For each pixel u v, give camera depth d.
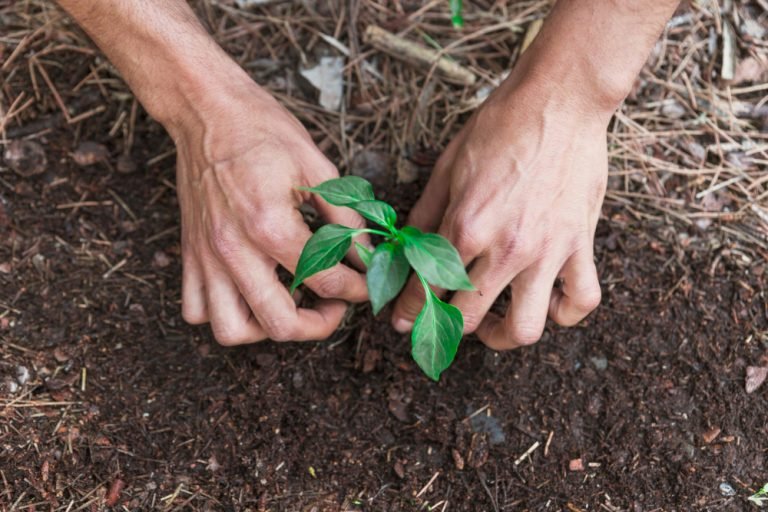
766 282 0.90
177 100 0.81
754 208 0.92
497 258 0.79
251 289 0.80
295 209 0.80
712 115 0.95
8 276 0.88
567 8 0.79
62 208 0.91
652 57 0.96
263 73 0.95
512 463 0.85
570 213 0.80
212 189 0.80
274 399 0.87
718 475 0.85
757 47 0.96
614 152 0.93
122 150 0.93
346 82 0.95
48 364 0.86
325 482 0.85
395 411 0.87
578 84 0.79
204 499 0.83
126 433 0.85
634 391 0.87
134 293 0.89
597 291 0.82
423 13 0.97
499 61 0.96
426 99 0.95
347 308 0.89
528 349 0.88
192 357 0.88
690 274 0.90
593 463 0.85
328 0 0.97
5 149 0.92
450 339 0.72
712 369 0.87
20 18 0.96
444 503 0.84
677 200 0.92
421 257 0.71
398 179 0.92
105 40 0.81
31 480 0.82
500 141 0.79
